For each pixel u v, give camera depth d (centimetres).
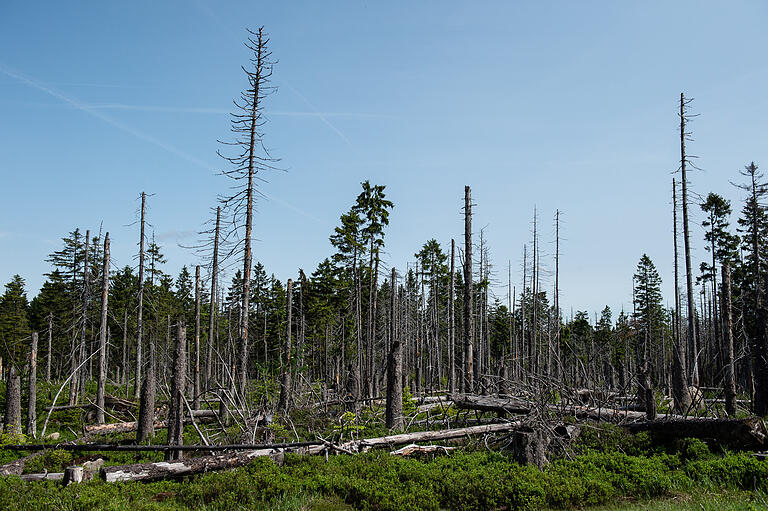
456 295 5431
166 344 4572
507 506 1061
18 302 5884
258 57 2306
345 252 4169
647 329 4506
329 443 1488
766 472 1115
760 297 2816
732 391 2080
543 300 5856
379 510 1063
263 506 1069
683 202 3125
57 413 2622
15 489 1163
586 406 1772
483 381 2591
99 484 1202
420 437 1617
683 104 3144
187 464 1339
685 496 1086
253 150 2280
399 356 2062
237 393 2025
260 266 6425
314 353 5512
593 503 1067
